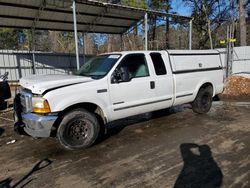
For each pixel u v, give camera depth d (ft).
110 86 16.83
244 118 22.70
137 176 12.13
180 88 21.35
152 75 19.20
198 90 23.24
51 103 14.51
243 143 16.17
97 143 16.99
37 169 13.28
